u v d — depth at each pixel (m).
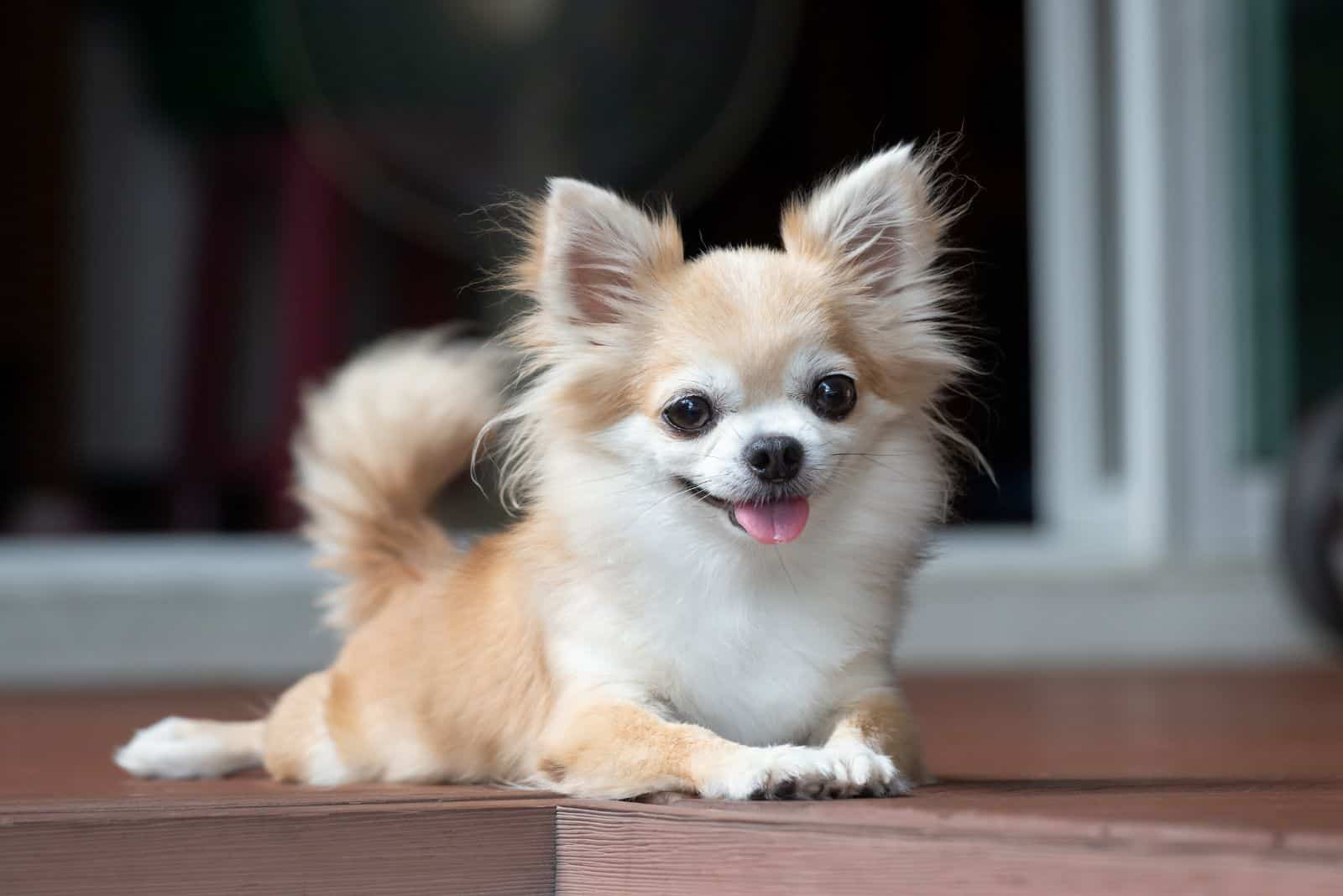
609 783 2.82
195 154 8.56
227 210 8.55
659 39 6.80
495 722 3.13
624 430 3.03
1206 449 7.51
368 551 3.54
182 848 2.70
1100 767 3.47
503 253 6.74
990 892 2.33
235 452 8.58
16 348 8.65
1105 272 8.05
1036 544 7.72
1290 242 7.79
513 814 2.83
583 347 3.10
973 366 3.25
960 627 7.37
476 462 3.44
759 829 2.56
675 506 2.97
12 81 8.58
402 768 3.26
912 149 3.37
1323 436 6.69
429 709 3.20
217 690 6.39
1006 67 8.59
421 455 3.57
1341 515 6.73
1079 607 7.43
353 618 3.54
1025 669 7.12
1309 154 7.80
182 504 8.45
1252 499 7.53
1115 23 7.79
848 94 8.62
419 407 3.57
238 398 8.59
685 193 7.43
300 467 3.70
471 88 6.74
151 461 8.68
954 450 3.34
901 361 3.15
